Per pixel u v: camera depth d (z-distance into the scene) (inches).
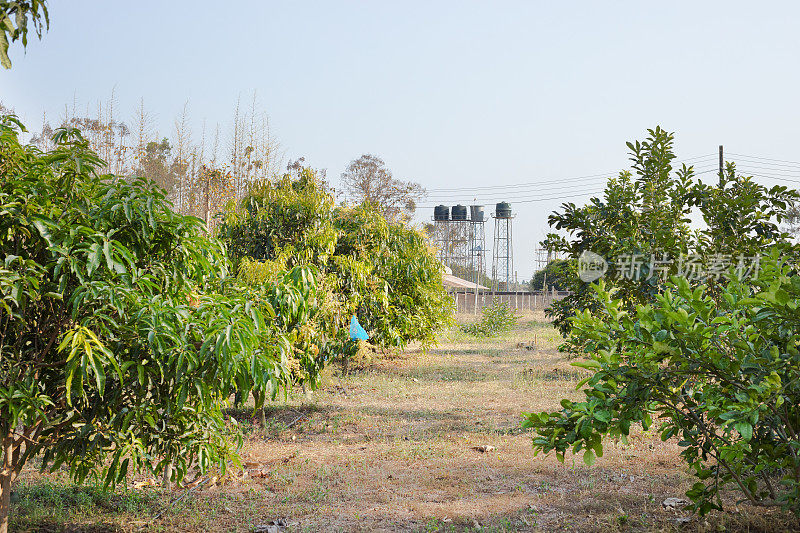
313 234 440.8
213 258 203.0
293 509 236.2
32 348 169.8
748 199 336.2
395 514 231.3
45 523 215.0
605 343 178.9
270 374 194.4
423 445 332.2
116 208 164.6
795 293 144.5
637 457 296.8
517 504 239.5
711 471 192.5
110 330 165.8
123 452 175.8
